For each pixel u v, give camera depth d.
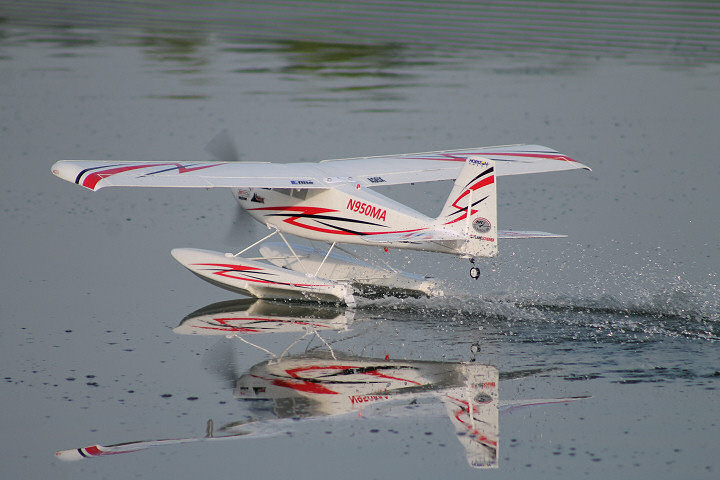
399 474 25.23
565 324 36.56
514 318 37.44
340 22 136.62
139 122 77.12
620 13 146.50
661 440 26.83
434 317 37.91
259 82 96.75
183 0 159.12
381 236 38.91
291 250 44.25
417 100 88.62
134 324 37.00
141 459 26.08
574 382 30.67
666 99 89.19
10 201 57.31
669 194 59.03
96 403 29.28
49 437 27.23
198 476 25.11
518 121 79.38
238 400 29.48
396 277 41.38
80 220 54.12
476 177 37.31
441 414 28.53
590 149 70.62
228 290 42.03
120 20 138.12
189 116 79.69
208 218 55.28
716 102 87.56
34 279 43.09
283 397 29.69
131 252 48.00
